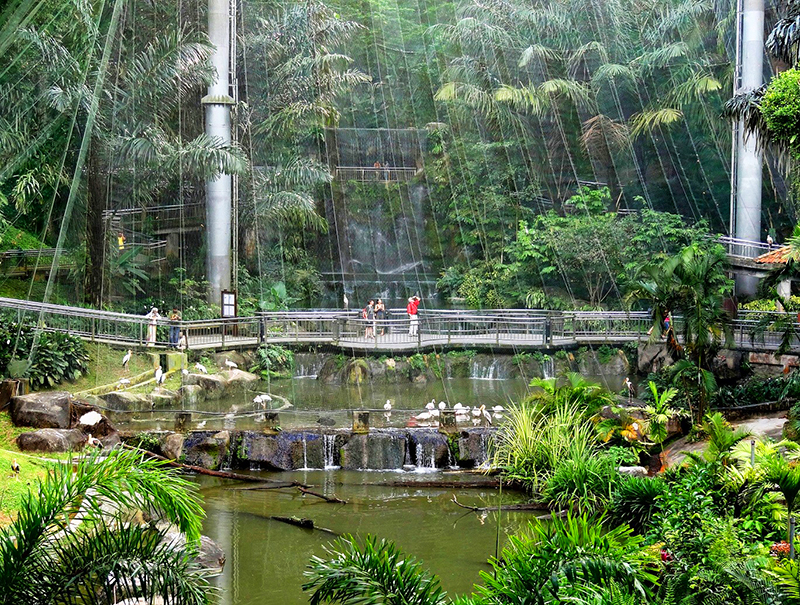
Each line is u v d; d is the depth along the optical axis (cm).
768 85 1407
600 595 529
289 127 2895
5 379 1433
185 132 2627
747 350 1862
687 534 722
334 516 1142
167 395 1714
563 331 2477
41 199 1784
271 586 868
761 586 579
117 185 2347
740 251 2633
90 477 520
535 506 1179
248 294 2648
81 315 1819
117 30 2073
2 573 476
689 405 1450
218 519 1115
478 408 1756
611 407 1436
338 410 1741
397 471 1396
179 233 2733
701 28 3191
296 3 2956
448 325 2652
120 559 503
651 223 2897
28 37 769
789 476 636
